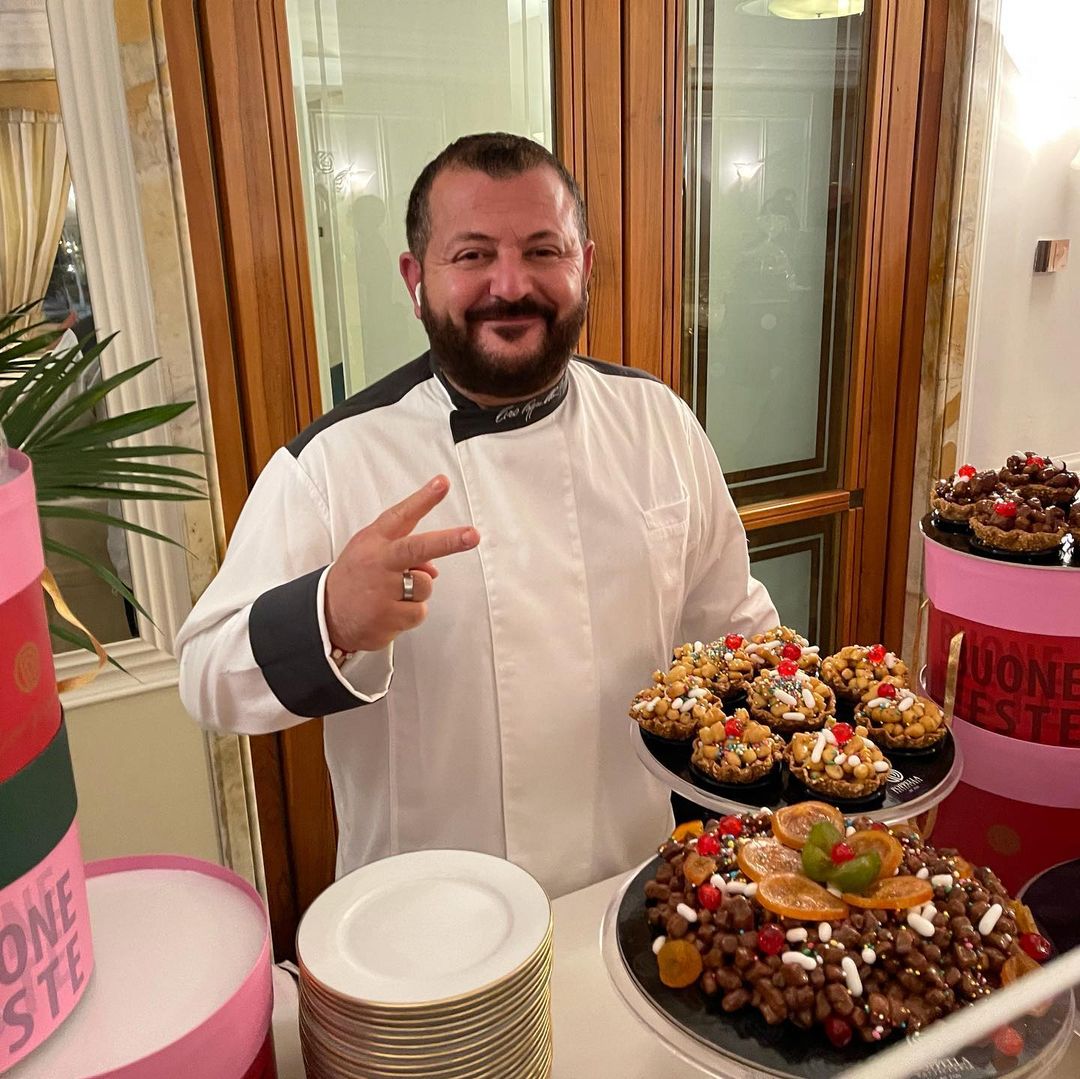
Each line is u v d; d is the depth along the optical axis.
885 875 0.70
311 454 1.08
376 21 1.66
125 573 1.58
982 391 2.46
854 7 2.10
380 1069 0.55
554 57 1.82
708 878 0.72
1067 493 0.97
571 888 1.13
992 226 2.33
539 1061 0.60
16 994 0.46
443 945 0.60
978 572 0.88
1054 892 0.76
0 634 0.44
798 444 2.36
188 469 1.58
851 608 2.51
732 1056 0.61
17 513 0.45
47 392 0.96
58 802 0.49
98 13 1.38
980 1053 0.52
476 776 1.08
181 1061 0.47
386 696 1.08
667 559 1.16
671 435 1.24
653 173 1.96
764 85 2.06
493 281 0.98
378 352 1.80
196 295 1.55
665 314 2.06
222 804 1.70
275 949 1.90
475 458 1.07
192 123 1.52
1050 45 2.27
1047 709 0.86
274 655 0.83
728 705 1.13
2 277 1.38
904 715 0.96
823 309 2.28
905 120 2.20
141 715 1.62
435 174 1.00
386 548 0.77
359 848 1.15
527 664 1.07
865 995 0.63
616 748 1.14
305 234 1.66
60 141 1.39
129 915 0.58
